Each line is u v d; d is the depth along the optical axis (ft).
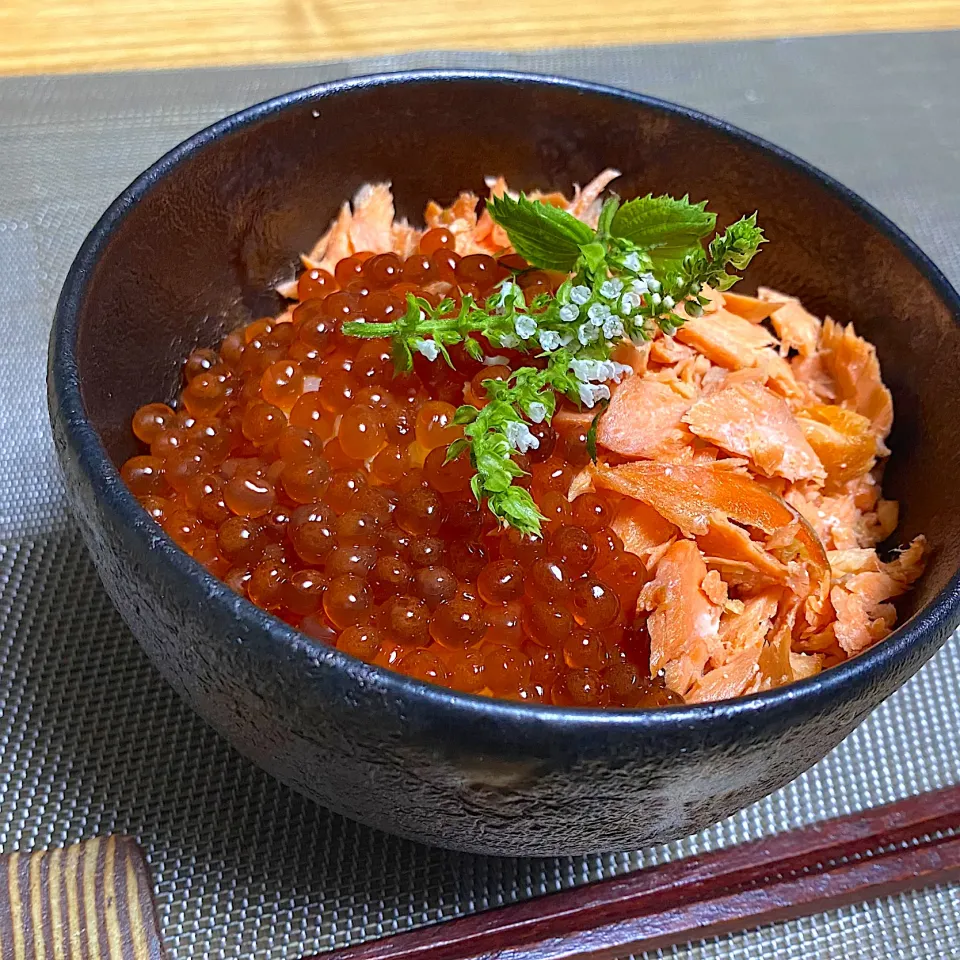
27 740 1.18
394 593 1.12
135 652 1.22
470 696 1.00
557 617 1.12
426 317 1.21
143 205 1.16
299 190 1.28
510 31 1.61
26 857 1.14
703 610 1.18
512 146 1.32
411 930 1.14
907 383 1.25
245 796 1.17
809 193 1.28
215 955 1.13
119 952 1.12
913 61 1.73
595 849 1.10
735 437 1.23
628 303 1.19
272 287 1.31
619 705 1.12
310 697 1.01
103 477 1.04
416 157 1.31
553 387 1.18
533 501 1.15
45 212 1.43
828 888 1.17
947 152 1.59
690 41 1.68
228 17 1.56
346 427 1.17
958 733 1.24
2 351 1.34
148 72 1.52
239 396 1.23
